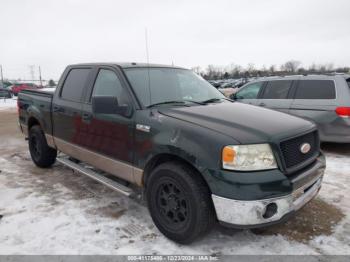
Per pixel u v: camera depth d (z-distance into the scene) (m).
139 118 3.08
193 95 3.75
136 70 3.62
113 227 3.17
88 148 3.81
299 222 3.28
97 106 3.04
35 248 2.81
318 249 2.79
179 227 2.79
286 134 2.65
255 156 2.46
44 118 4.70
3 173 4.94
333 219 3.35
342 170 5.00
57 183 4.45
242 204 2.40
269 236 3.01
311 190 2.89
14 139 8.00
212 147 2.50
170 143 2.73
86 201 3.81
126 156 3.25
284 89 6.62
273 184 2.45
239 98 7.52
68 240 2.93
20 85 34.69
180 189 2.72
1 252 2.74
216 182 2.46
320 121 5.95
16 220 3.32
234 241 2.92
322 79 6.10
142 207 3.64
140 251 2.76
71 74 4.38
